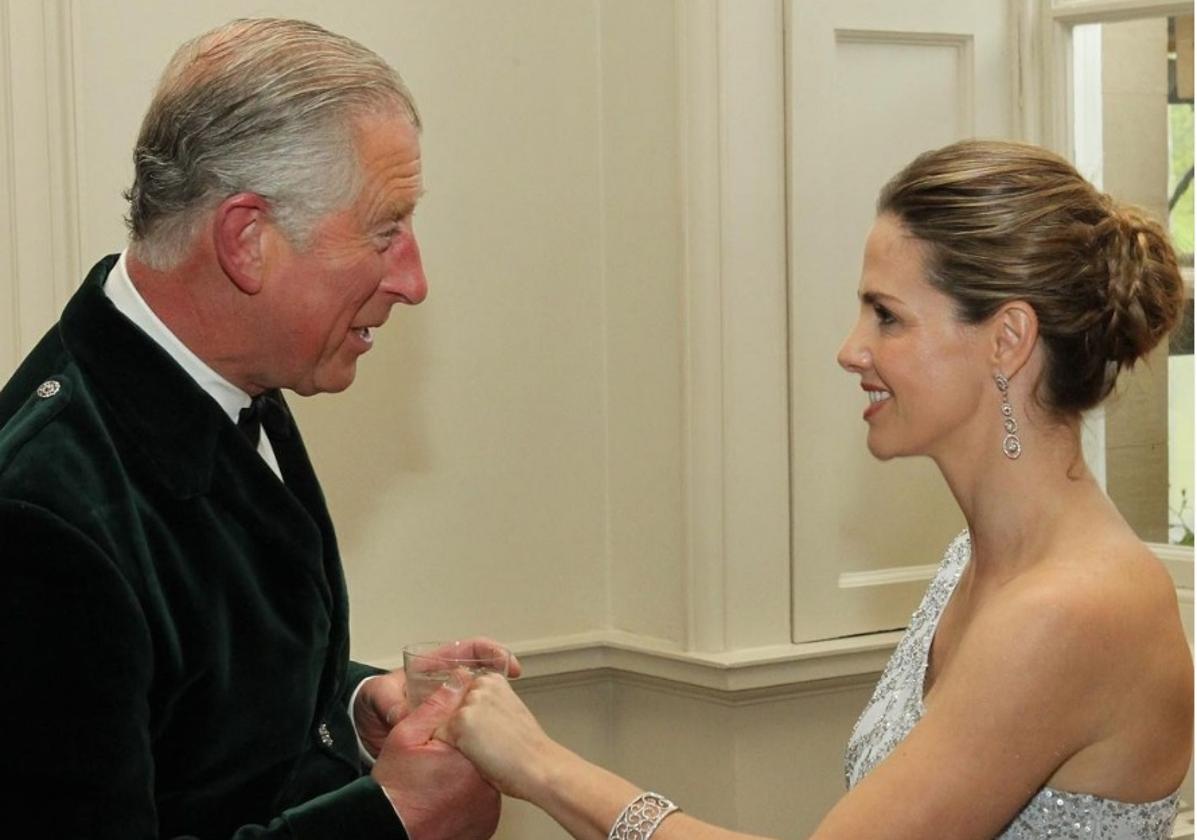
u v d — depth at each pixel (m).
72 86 2.78
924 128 3.37
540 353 3.37
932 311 1.73
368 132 1.70
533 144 3.33
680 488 3.27
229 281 1.69
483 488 3.32
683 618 3.28
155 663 1.59
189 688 1.64
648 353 3.33
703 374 3.22
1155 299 1.71
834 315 3.31
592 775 1.75
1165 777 1.67
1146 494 3.27
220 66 1.67
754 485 3.26
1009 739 1.60
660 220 3.27
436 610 3.27
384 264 1.75
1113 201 1.76
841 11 3.25
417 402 3.23
